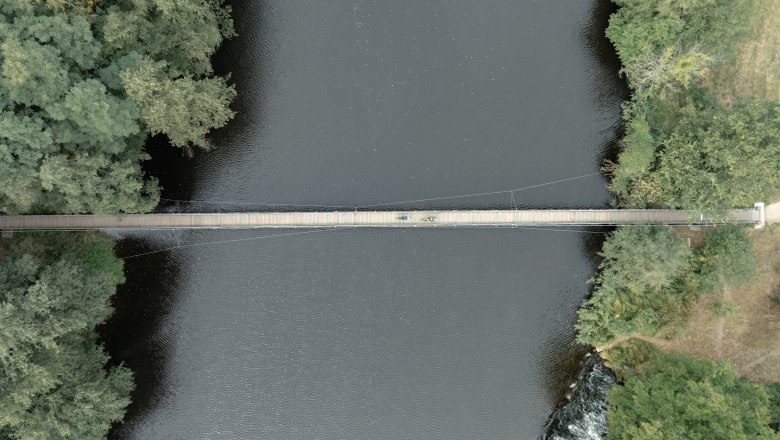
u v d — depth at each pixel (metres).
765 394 33.91
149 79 32.72
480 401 43.94
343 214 41.94
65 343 37.16
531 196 42.94
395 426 44.09
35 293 32.81
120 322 43.66
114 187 37.00
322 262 43.78
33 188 33.38
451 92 42.69
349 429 44.25
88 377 38.50
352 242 43.56
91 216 41.09
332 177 43.12
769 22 40.75
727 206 37.38
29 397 33.50
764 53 40.91
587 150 42.69
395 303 43.81
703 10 36.25
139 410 44.06
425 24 42.62
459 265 43.56
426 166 42.88
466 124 42.78
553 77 42.75
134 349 43.81
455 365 43.88
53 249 40.69
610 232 42.25
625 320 41.66
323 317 43.97
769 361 40.56
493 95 42.69
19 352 32.12
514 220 41.72
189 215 41.91
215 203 43.25
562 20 42.69
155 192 40.50
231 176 43.31
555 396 43.41
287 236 43.59
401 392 44.09
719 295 41.28
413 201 43.00
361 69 42.81
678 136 37.84
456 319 43.81
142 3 32.59
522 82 42.75
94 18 32.81
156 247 43.59
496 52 42.69
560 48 42.72
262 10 42.88
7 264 34.88
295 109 43.12
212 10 41.09
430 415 44.06
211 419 44.38
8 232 40.81
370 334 43.94
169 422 44.38
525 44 42.78
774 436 31.36
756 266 40.44
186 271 43.97
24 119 30.45
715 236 40.12
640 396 35.81
